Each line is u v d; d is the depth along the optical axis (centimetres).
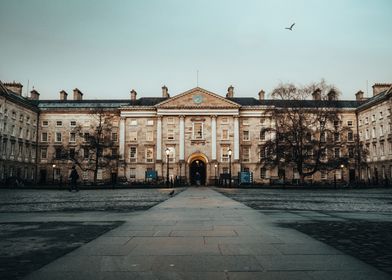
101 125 7075
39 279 512
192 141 7838
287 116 5584
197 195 2922
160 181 7081
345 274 534
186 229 964
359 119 7875
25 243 771
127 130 8019
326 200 2361
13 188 4606
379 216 1305
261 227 1005
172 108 7869
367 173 7362
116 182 7244
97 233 902
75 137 8088
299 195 3089
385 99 6625
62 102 8556
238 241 791
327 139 5756
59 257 643
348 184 5709
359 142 6844
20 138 7219
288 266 580
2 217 1262
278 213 1403
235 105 7831
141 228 984
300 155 5506
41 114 8169
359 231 938
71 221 1143
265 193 3484
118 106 8362
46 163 8044
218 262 605
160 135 7838
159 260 619
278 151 5475
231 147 7819
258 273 539
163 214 1355
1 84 6366
